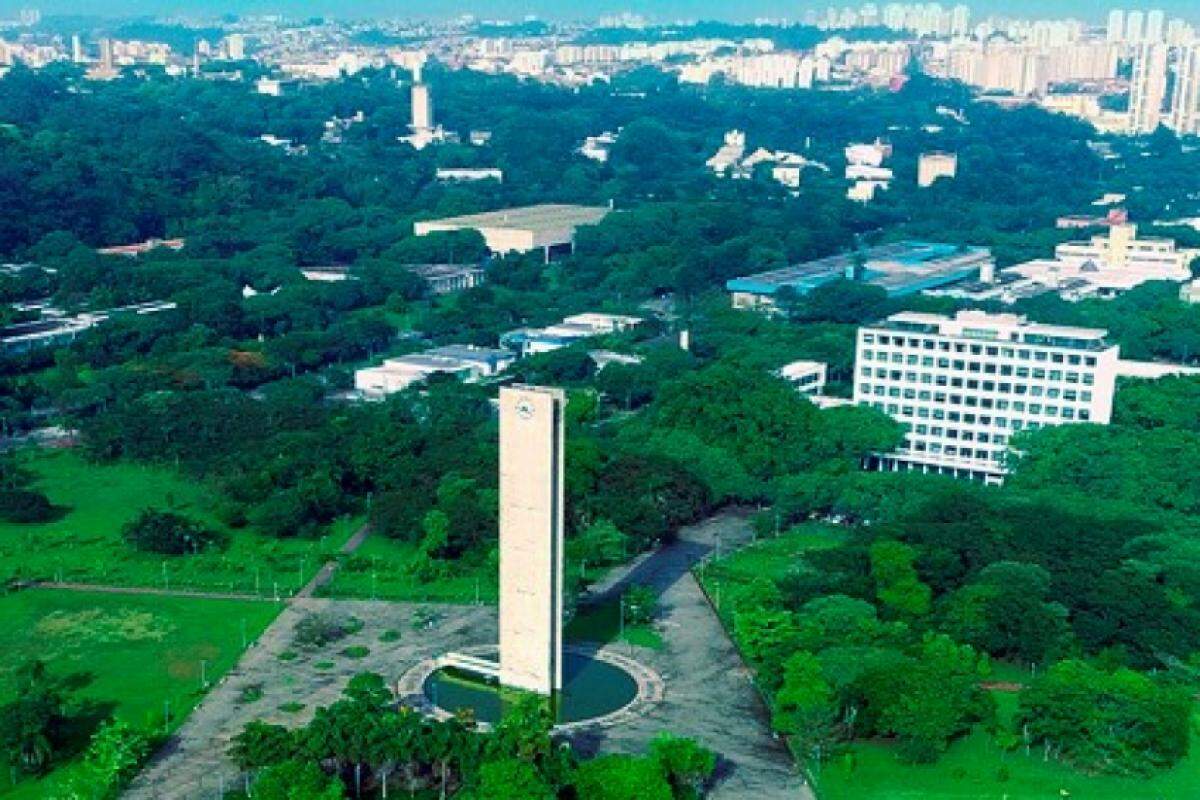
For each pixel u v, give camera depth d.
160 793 194.75
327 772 195.88
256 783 187.62
